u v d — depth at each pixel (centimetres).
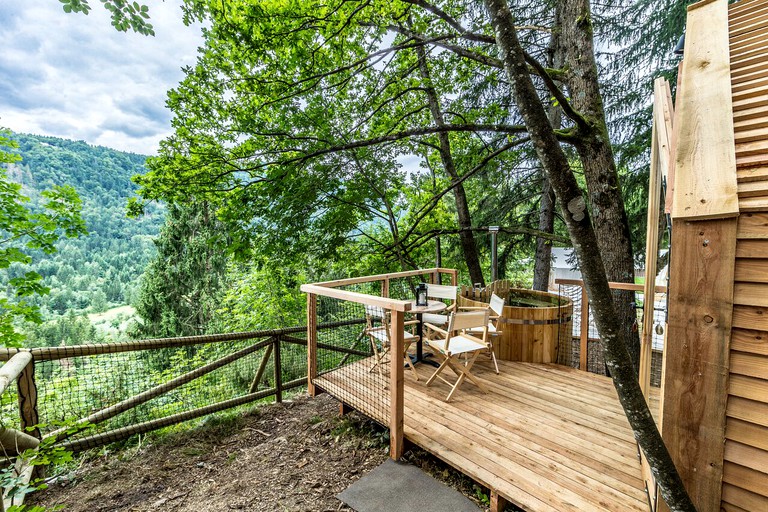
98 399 359
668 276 145
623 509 185
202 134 641
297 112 646
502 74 677
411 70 675
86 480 269
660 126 206
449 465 252
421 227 911
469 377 324
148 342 321
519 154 749
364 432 312
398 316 252
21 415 263
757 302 126
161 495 251
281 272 819
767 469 124
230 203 649
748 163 141
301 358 602
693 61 205
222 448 315
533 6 670
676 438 143
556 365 397
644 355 240
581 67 403
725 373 132
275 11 494
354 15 516
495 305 400
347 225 715
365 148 692
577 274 1112
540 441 250
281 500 236
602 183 407
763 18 237
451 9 644
